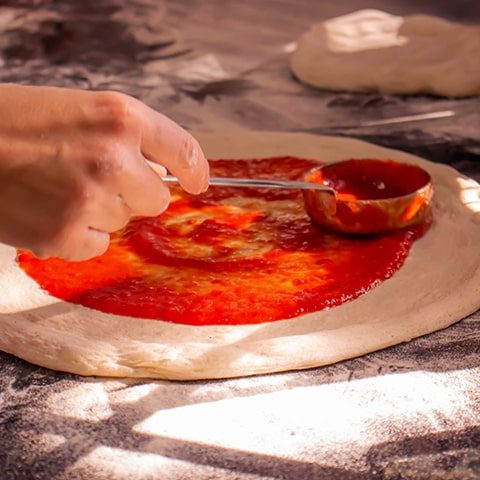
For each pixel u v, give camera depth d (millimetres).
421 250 1005
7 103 763
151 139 786
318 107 1328
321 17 1651
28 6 1658
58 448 817
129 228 1026
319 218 1021
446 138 1241
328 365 888
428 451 810
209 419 840
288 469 798
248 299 934
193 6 1682
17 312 932
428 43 1376
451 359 893
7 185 757
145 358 876
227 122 1296
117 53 1483
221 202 1077
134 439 824
